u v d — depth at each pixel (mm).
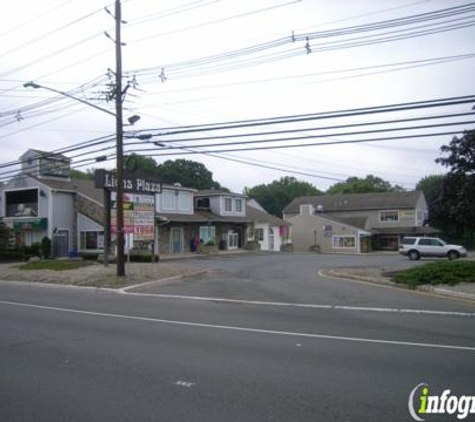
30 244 36781
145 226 24531
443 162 16328
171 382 6070
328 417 4914
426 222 17422
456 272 16922
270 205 93750
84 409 5145
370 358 7285
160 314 11680
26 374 6438
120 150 19188
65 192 36312
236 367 6770
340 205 62812
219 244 43375
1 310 12406
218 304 13531
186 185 71438
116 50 18781
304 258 36062
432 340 8602
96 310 12391
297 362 7043
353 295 15016
